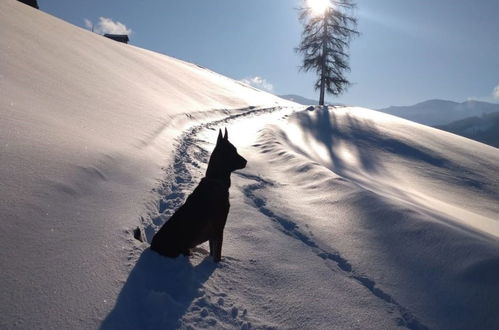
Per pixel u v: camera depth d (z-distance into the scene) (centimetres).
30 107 689
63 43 1548
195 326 292
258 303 342
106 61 1744
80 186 483
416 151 1869
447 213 880
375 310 353
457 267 407
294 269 411
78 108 862
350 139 1908
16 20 1455
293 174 823
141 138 873
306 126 2059
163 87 1867
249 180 759
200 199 389
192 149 998
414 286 390
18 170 441
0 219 345
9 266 297
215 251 395
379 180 1266
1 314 251
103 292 305
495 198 1477
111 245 377
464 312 349
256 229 505
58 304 277
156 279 347
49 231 361
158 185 622
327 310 344
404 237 479
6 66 877
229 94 2800
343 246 474
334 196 641
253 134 1460
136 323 286
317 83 3381
